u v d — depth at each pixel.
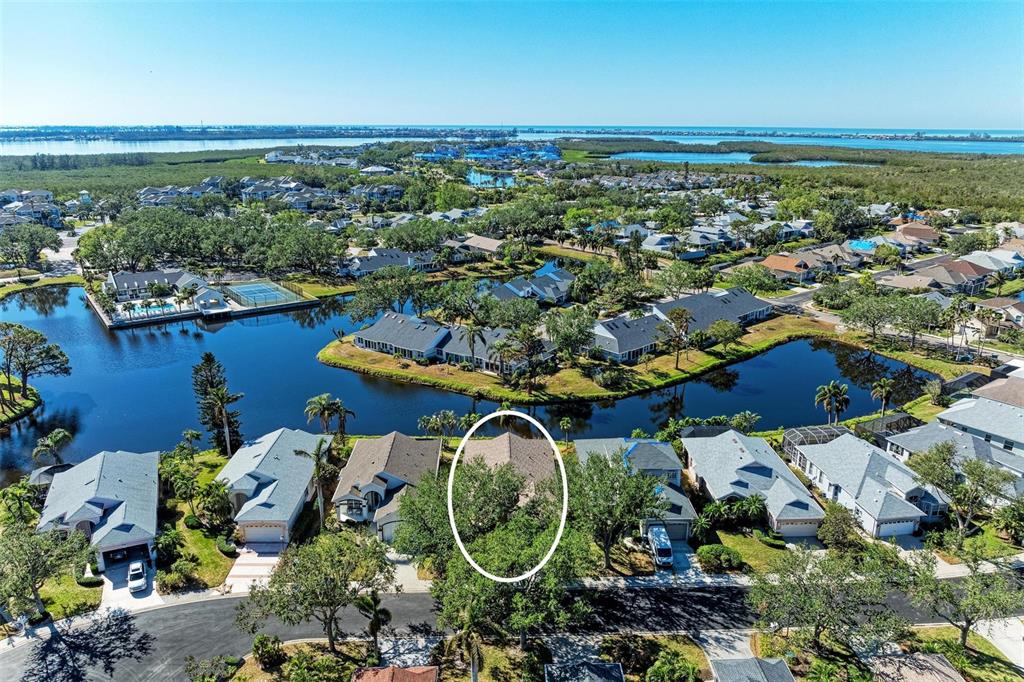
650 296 142.25
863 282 139.12
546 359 103.25
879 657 43.84
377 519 57.97
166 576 51.94
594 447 70.44
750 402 93.00
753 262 171.62
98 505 57.38
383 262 166.75
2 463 75.50
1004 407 75.19
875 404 91.50
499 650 45.75
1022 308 119.19
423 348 105.19
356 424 84.75
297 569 42.59
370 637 47.22
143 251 165.38
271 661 44.31
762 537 58.41
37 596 48.44
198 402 83.25
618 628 47.97
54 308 141.62
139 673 43.69
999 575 45.03
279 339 122.50
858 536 58.91
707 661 44.47
